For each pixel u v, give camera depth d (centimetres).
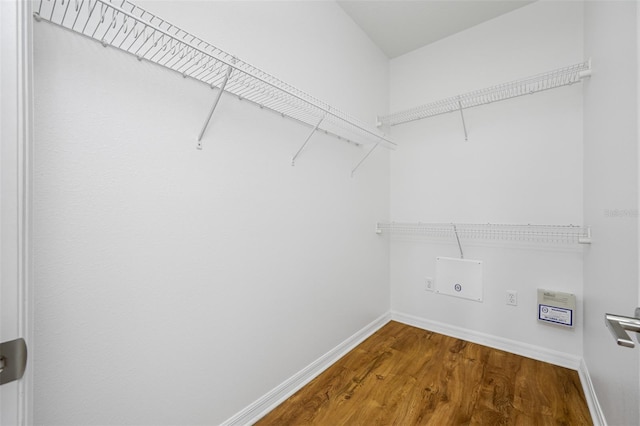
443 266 235
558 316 182
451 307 231
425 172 244
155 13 102
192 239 115
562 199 184
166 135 106
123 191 95
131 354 98
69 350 84
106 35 90
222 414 126
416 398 153
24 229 61
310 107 160
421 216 247
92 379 89
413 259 252
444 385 164
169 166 107
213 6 120
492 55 212
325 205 187
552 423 134
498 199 209
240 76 128
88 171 87
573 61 180
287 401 153
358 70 221
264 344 145
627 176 98
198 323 117
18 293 60
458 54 228
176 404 110
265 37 143
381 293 252
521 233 199
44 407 80
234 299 131
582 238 161
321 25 182
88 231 87
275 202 151
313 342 177
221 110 124
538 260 193
